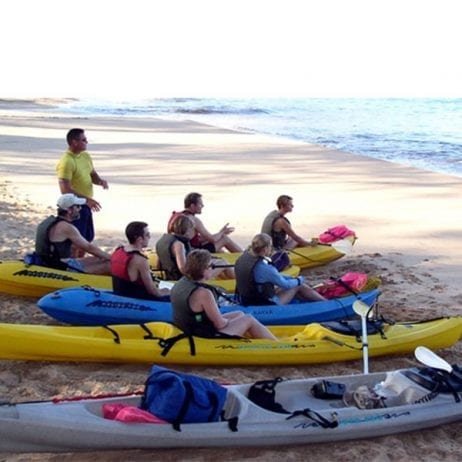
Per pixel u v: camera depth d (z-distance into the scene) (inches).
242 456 235.1
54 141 1269.7
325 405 256.2
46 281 378.6
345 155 1131.3
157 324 307.1
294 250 467.8
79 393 277.4
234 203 704.4
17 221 588.7
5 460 230.2
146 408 230.5
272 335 311.3
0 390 278.4
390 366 315.6
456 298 417.7
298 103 3267.7
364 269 478.0
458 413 254.8
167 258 370.6
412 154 1253.1
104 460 231.0
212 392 232.2
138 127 1669.5
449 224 620.4
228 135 1485.0
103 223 601.6
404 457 238.4
